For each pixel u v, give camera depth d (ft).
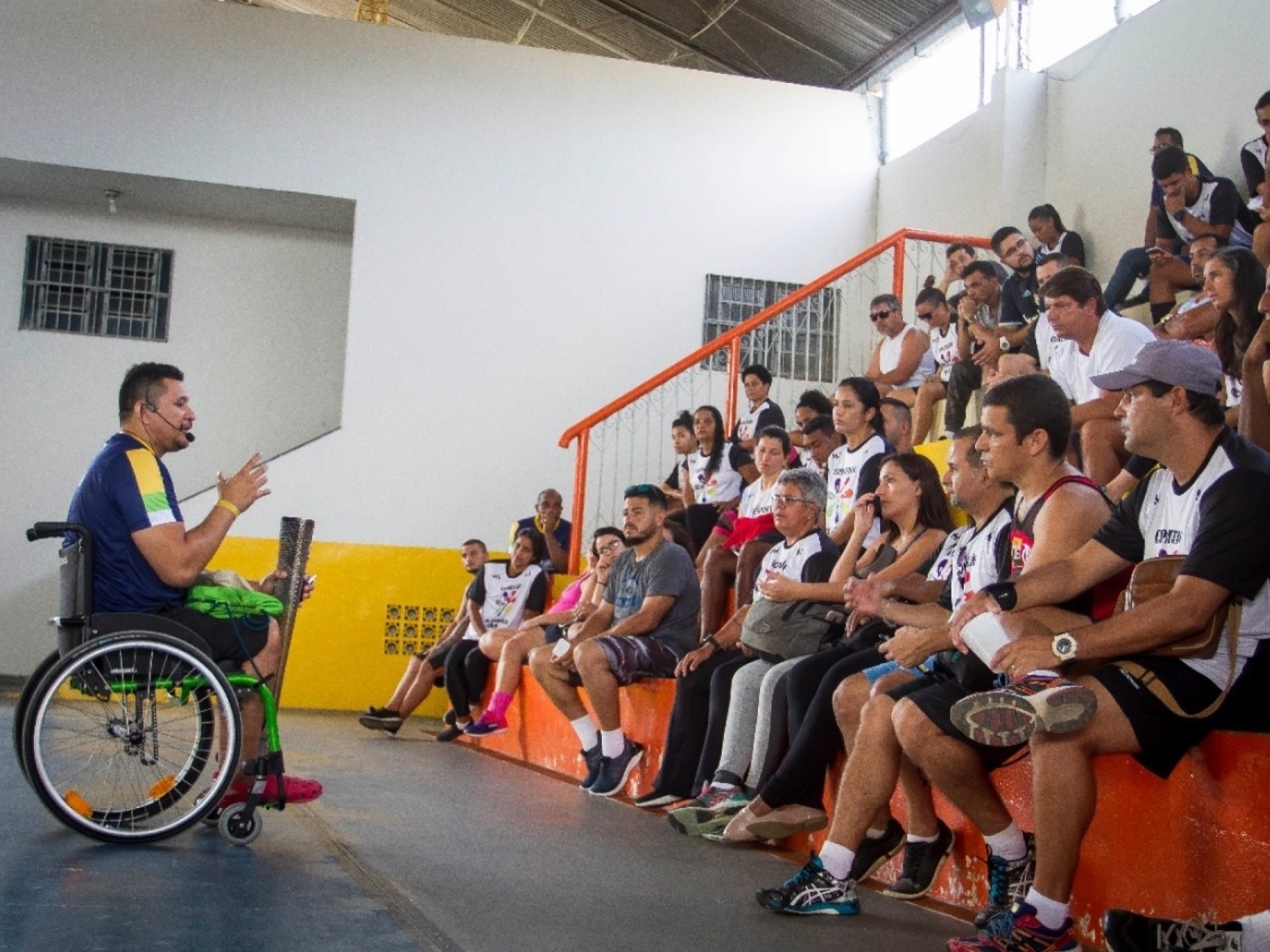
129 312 33.14
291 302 33.94
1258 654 8.25
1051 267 21.88
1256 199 20.27
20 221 32.65
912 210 31.27
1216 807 8.33
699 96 32.89
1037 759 8.55
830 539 14.92
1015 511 10.17
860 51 33.22
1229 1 22.16
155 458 11.75
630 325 32.04
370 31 31.63
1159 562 8.54
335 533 30.12
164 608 11.59
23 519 32.09
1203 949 7.50
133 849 10.68
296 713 27.99
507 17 38.01
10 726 19.99
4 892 8.76
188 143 30.68
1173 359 8.65
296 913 8.76
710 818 13.44
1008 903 9.63
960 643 9.09
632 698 17.53
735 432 25.88
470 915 9.19
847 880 10.12
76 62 30.30
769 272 32.78
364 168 31.30
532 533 24.71
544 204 31.96
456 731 23.84
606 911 9.66
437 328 31.19
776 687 13.03
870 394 17.79
